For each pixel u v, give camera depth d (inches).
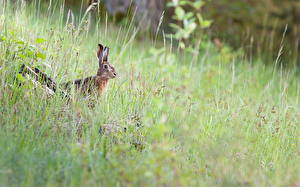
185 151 432.1
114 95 499.8
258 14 1122.0
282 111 577.6
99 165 369.7
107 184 350.3
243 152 446.3
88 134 418.6
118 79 547.5
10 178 344.8
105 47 527.8
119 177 356.8
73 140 415.5
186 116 491.2
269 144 494.0
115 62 579.8
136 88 517.0
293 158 474.3
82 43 590.6
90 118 445.1
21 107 431.5
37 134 407.8
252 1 1163.9
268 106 614.5
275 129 523.5
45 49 490.6
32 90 457.1
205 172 407.8
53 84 480.1
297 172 421.7
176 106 494.3
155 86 529.0
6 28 500.1
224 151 427.2
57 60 509.4
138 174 357.4
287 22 1127.6
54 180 350.0
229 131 480.7
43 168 364.2
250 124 523.5
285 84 651.5
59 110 446.0
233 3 1115.3
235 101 593.0
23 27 544.1
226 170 405.1
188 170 398.3
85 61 561.9
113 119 461.1
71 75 512.7
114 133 438.6
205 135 477.1
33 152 382.0
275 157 467.2
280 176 403.5
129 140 438.9
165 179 356.5
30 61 481.1
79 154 377.4
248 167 418.6
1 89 447.2
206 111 544.7
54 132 417.4
